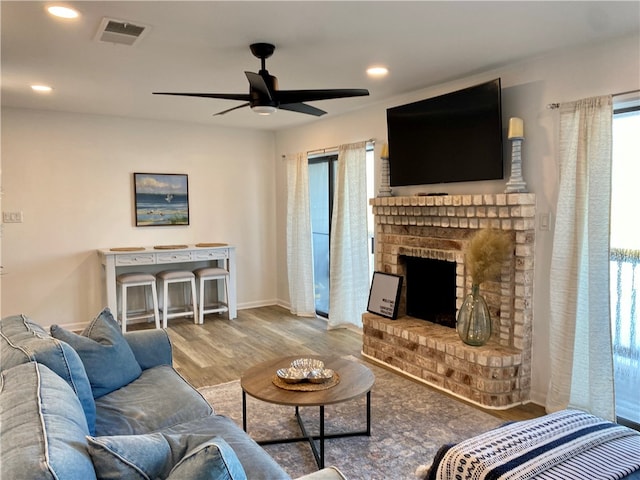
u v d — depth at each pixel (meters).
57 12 2.42
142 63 3.32
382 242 4.57
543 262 3.30
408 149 4.14
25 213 5.01
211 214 6.15
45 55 3.13
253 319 5.84
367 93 2.91
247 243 6.46
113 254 5.11
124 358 2.60
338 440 2.82
